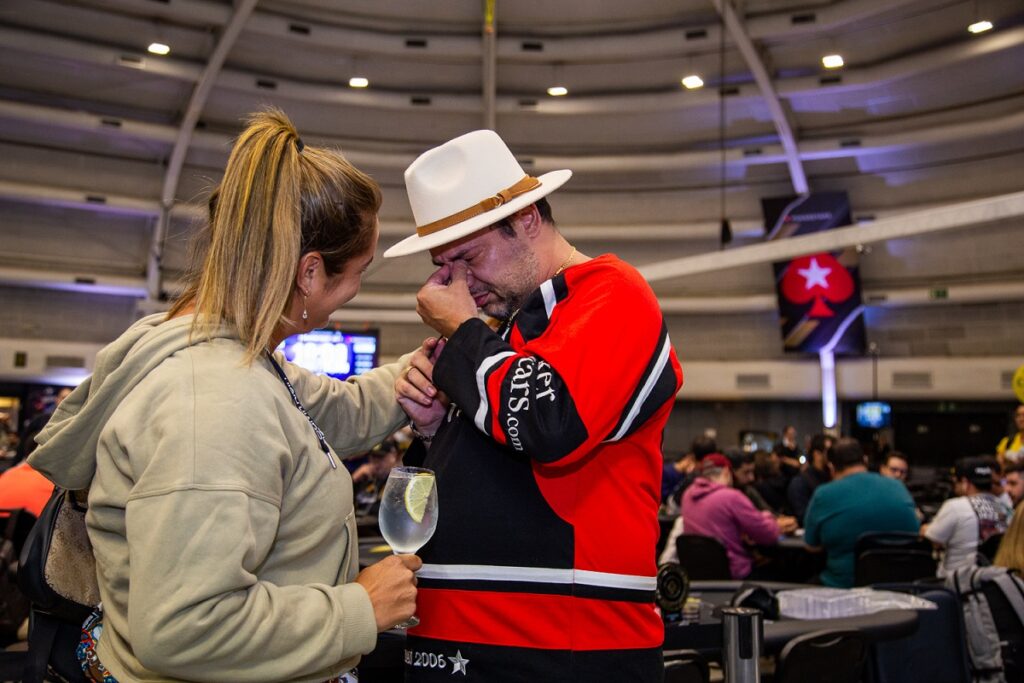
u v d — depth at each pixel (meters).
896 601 2.42
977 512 3.92
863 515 4.11
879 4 10.37
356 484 5.84
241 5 10.82
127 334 1.02
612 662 1.13
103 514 0.97
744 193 14.19
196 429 0.90
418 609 1.19
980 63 11.14
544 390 1.08
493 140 1.29
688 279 14.79
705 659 2.00
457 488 1.19
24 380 13.73
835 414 13.84
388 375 1.45
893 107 12.50
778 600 2.34
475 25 11.97
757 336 14.54
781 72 12.33
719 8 10.73
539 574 1.14
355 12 11.69
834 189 13.76
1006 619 2.54
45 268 13.68
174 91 12.79
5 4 10.84
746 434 14.63
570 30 11.98
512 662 1.11
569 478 1.16
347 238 1.08
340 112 13.48
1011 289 12.63
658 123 13.48
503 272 1.29
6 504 2.98
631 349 1.11
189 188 13.88
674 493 6.15
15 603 2.66
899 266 13.59
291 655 0.91
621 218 14.73
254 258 1.01
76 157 13.38
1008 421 13.27
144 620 0.85
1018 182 12.49
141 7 10.87
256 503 0.91
